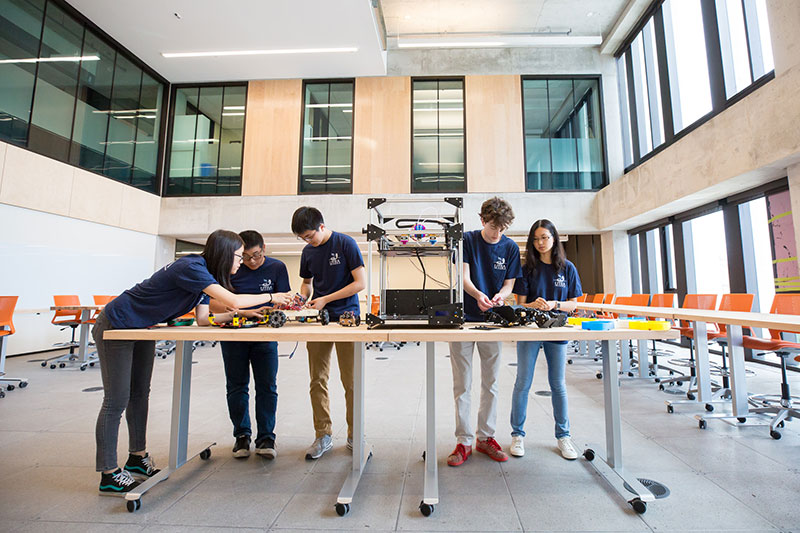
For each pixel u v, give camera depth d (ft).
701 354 8.73
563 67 24.47
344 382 6.35
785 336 12.76
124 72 21.90
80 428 7.55
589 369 13.92
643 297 14.14
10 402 9.51
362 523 4.30
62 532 4.15
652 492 4.89
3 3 15.99
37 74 17.26
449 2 21.53
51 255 17.90
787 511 4.42
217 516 4.47
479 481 5.24
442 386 11.21
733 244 15.42
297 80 25.02
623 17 21.70
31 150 17.01
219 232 5.53
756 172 12.66
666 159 16.90
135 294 5.01
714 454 6.11
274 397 6.39
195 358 16.72
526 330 4.71
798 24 11.09
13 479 5.39
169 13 18.65
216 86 25.45
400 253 5.35
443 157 24.20
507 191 23.63
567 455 5.92
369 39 20.43
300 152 24.54
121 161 21.93
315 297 6.70
